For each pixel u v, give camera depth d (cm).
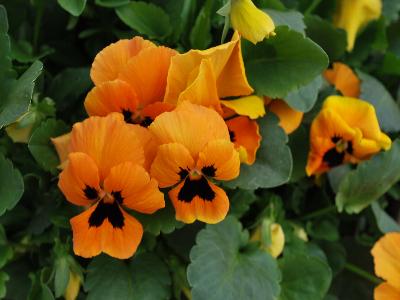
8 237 43
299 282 44
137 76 38
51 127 41
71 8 41
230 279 41
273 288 41
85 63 48
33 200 43
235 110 40
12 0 45
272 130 42
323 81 47
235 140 41
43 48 47
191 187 37
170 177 37
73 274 41
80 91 44
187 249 44
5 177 39
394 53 54
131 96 38
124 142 36
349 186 45
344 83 49
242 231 45
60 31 48
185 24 45
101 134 36
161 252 44
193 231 44
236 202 44
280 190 49
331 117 44
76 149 36
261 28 38
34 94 42
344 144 45
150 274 42
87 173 36
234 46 39
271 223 44
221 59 38
